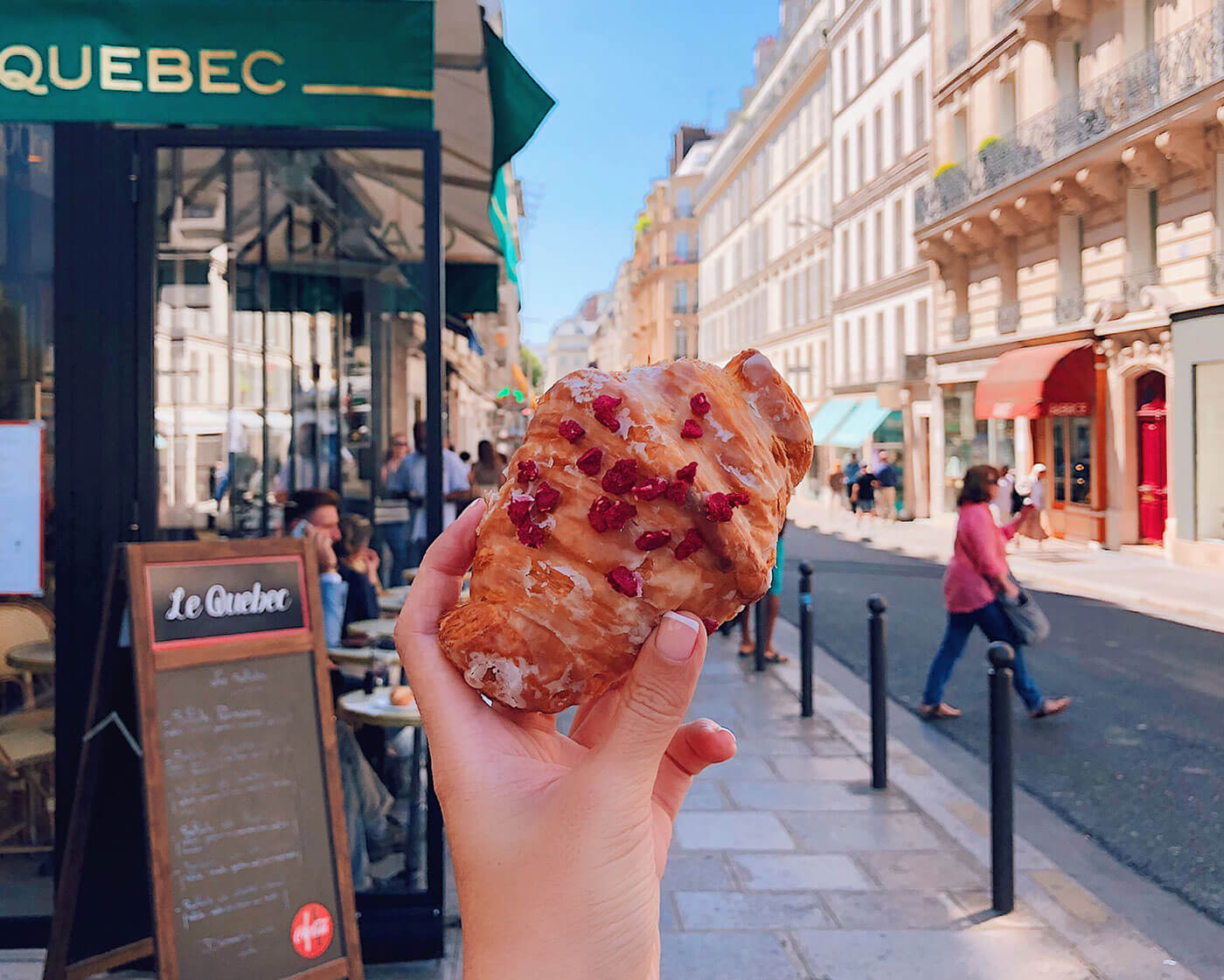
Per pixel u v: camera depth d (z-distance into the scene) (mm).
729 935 3586
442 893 3398
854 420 31266
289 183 3615
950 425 25375
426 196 3395
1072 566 15750
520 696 954
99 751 2758
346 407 4023
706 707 6988
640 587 940
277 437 3869
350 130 3377
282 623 3004
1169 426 16250
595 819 884
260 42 3205
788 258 43281
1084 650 9195
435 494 3424
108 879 3203
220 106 3207
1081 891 3975
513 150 4176
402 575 4398
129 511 3361
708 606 970
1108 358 18422
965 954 3445
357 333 3949
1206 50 14617
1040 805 5059
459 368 12086
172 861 2672
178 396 3516
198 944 2658
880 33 30844
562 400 1032
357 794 3664
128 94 3178
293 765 2916
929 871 4172
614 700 1251
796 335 42031
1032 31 19906
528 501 994
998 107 22172
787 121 43781
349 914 2900
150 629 2752
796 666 8453
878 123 31469
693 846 4434
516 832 910
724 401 1064
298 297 3816
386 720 3496
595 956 866
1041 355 19297
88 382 3361
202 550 2883
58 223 3348
